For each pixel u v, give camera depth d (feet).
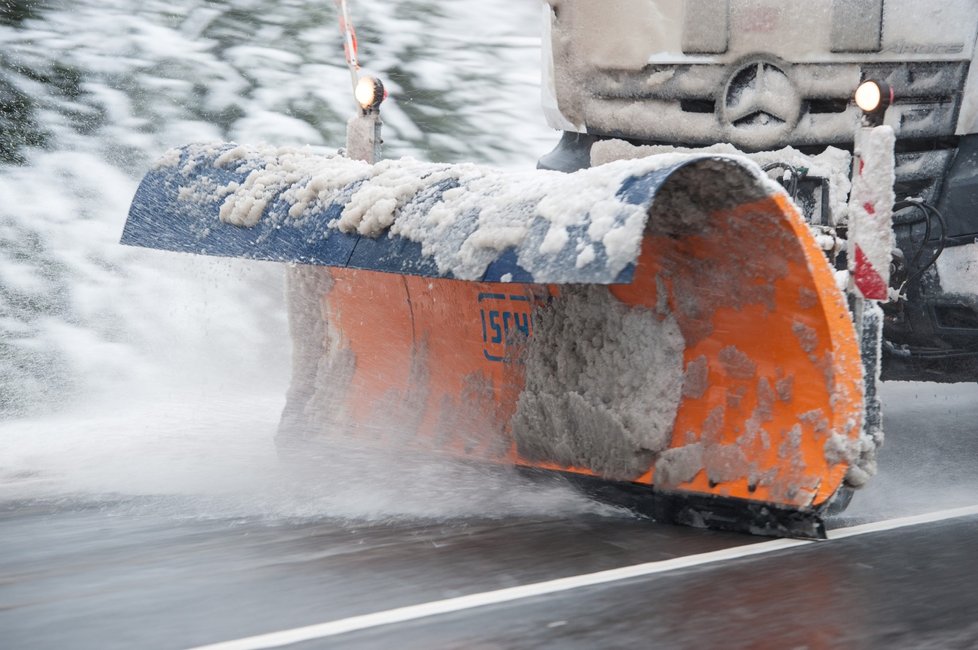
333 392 40.60
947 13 39.65
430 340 37.81
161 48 106.93
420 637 22.44
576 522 31.96
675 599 24.91
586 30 44.96
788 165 36.99
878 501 35.63
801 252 28.66
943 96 39.99
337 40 116.47
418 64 115.14
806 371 29.71
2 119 88.12
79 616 23.90
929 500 35.88
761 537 30.19
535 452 34.27
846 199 40.34
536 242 28.55
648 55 43.45
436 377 37.58
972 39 39.78
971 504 35.29
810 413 29.66
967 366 41.11
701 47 42.19
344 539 30.14
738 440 30.68
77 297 65.16
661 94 43.34
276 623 23.27
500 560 27.94
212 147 42.06
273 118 97.66
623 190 27.58
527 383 34.40
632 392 32.01
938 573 27.14
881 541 30.01
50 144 85.66
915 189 40.42
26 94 92.94
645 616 23.80
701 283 30.68
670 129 43.27
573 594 25.17
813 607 24.52
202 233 39.75
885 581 26.40
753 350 30.42
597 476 32.86
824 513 29.84
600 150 44.96
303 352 41.83
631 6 43.68
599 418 32.32
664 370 31.65
